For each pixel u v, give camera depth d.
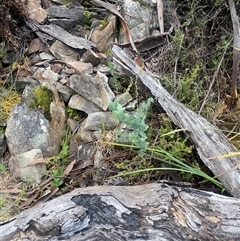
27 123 2.59
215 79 2.79
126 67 2.61
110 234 1.78
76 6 3.08
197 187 2.40
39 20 2.96
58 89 2.72
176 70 2.81
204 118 2.52
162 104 2.49
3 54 2.86
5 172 2.58
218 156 2.24
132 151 2.49
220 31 2.94
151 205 1.92
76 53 2.88
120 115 2.15
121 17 2.96
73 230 1.78
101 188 2.03
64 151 2.59
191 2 3.04
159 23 2.98
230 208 2.00
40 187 2.49
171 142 2.42
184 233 1.83
